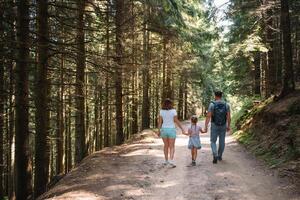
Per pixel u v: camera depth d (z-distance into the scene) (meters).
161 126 11.64
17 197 12.00
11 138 19.64
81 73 14.09
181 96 41.50
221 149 12.02
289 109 14.20
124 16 15.09
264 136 14.45
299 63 26.53
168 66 25.23
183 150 14.64
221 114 11.77
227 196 8.27
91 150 34.44
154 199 8.20
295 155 10.73
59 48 12.82
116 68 13.52
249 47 18.31
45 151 12.41
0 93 13.62
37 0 11.79
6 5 10.98
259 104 20.94
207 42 32.03
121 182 9.51
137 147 15.23
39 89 12.16
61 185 9.62
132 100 25.20
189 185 9.24
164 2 17.84
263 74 25.64
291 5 19.58
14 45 11.41
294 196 7.99
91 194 8.48
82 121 16.20
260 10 17.86
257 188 8.78
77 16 13.05
